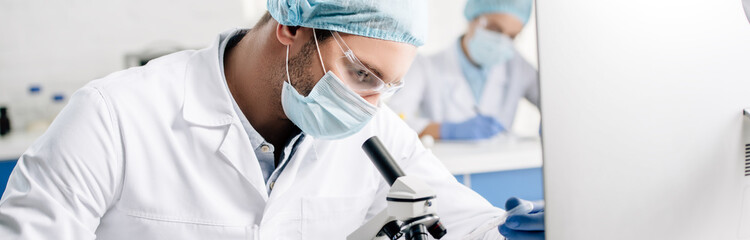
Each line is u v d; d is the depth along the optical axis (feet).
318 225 3.82
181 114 3.45
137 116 3.29
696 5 2.17
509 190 8.32
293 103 3.40
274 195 3.54
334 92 3.25
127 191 3.25
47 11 10.02
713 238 2.30
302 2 3.10
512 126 10.45
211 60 3.65
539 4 1.95
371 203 4.24
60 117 3.13
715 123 2.23
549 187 2.01
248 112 3.66
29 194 2.86
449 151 8.34
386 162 2.45
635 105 2.09
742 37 2.24
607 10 2.03
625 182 2.11
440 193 4.13
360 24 3.08
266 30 3.44
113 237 3.33
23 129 9.87
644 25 2.08
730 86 2.23
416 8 3.16
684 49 2.15
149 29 10.59
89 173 3.01
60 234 2.85
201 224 3.37
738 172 2.29
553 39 1.96
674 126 2.16
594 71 2.02
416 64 10.12
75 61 10.28
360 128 3.51
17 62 9.96
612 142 2.07
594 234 2.08
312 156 3.82
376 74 3.19
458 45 10.15
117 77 3.43
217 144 3.48
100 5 10.27
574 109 2.01
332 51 3.17
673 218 2.20
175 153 3.36
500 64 10.17
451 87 10.19
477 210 3.95
